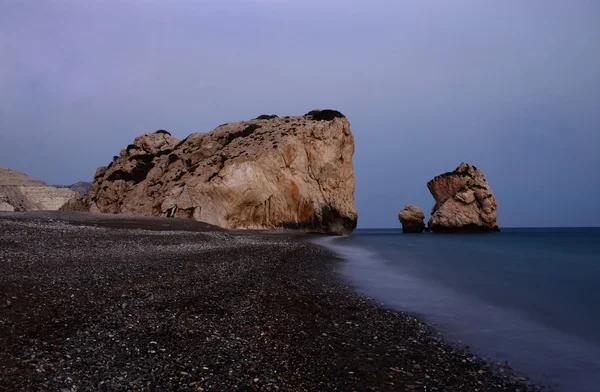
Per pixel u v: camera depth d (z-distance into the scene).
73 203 64.38
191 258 19.39
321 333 9.46
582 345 9.41
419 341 9.43
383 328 10.33
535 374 7.67
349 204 63.78
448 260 29.84
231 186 51.31
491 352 8.86
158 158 65.31
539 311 12.86
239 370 6.87
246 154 55.84
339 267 22.03
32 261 15.08
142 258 18.22
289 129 60.31
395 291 15.85
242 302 11.56
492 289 16.97
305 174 58.56
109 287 11.92
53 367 6.30
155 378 6.27
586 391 7.00
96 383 5.91
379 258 29.31
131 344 7.62
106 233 25.89
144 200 57.47
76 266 14.84
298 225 56.69
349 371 7.31
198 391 5.96
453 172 84.69
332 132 61.56
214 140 62.31
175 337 8.21
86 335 7.86
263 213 54.09
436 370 7.68
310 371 7.16
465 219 80.62
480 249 42.41
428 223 90.81
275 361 7.47
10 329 7.75
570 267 26.11
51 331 7.89
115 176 64.12
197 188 51.88
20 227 23.36
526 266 26.53
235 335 8.70
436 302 13.97
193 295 11.81
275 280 15.68
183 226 41.09
